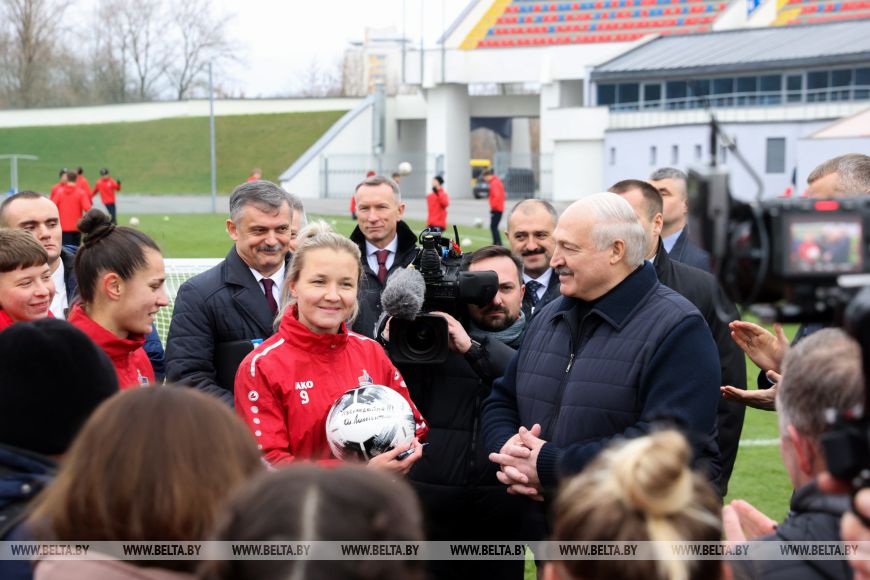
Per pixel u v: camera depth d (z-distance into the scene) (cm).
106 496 191
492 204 2656
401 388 399
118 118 6281
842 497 211
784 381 222
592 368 355
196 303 455
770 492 664
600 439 347
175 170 5612
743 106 3806
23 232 405
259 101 6156
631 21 4884
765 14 4534
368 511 150
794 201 184
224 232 2891
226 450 197
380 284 564
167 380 445
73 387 236
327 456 370
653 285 362
